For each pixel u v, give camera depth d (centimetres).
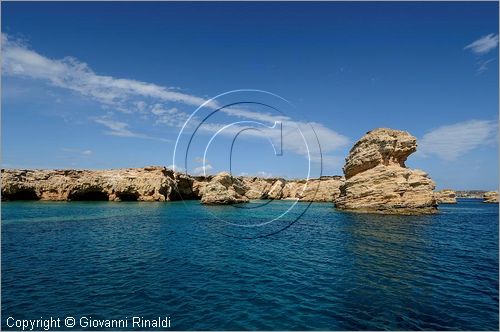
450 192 11575
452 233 2908
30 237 2639
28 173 7812
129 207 5950
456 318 1099
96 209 5453
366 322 1073
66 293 1317
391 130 4997
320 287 1416
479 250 2158
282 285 1445
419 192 4625
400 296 1302
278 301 1253
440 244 2366
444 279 1518
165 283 1462
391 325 1051
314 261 1878
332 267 1742
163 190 7981
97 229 3166
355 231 3033
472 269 1689
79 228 3219
